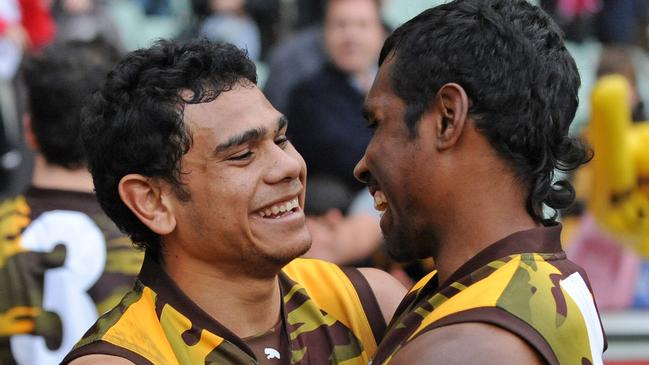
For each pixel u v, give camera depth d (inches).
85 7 509.0
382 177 186.5
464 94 177.5
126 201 199.9
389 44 188.5
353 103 421.4
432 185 181.2
